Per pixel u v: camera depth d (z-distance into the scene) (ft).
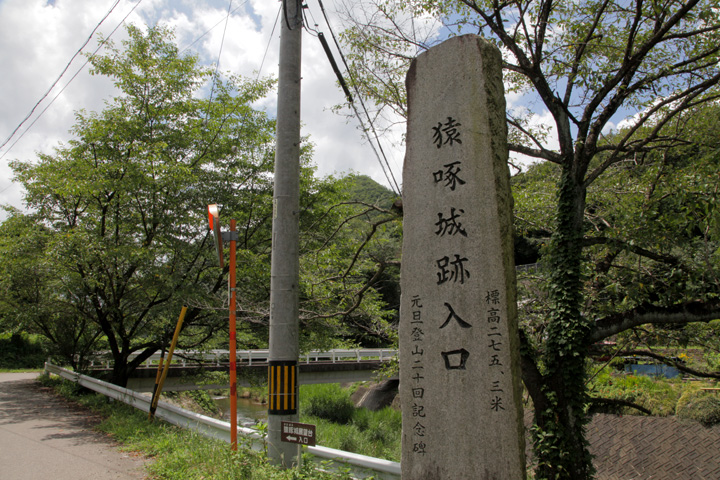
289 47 23.90
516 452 12.61
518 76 27.55
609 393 45.11
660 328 23.82
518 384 13.14
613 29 24.08
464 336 13.82
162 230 42.47
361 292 27.17
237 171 47.34
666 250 21.66
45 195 44.73
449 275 14.35
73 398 45.01
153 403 31.22
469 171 14.53
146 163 39.81
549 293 21.99
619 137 30.19
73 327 55.83
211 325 44.29
